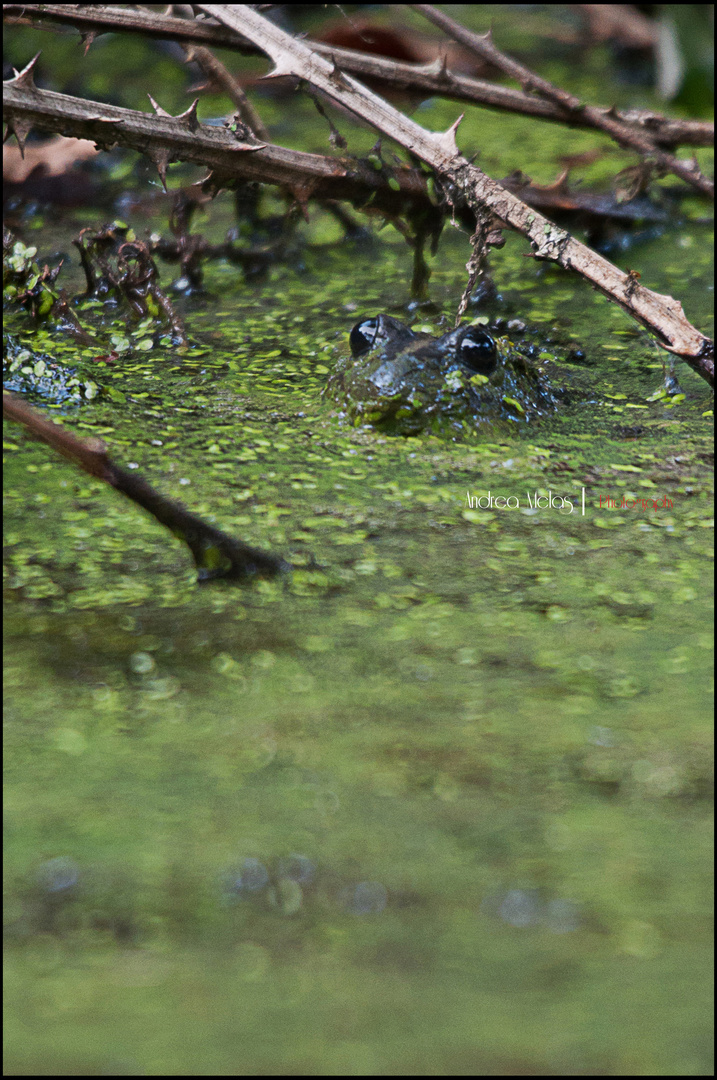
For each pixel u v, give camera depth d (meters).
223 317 3.12
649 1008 2.24
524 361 3.09
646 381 3.10
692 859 2.72
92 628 3.00
